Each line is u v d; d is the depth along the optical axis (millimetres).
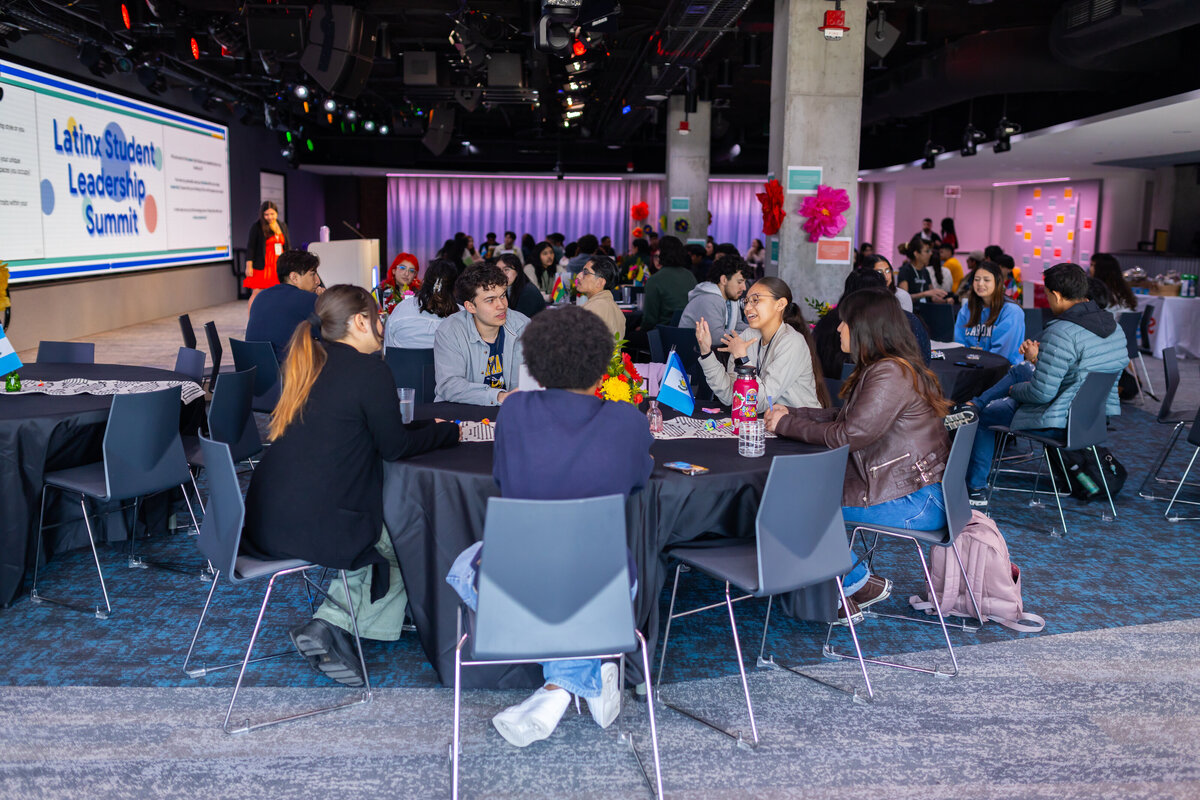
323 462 2738
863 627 3492
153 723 2709
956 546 3523
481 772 2484
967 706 2879
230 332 12203
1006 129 12961
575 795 2387
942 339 7422
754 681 3031
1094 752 2615
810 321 8188
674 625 3467
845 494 3223
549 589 2176
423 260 23281
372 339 2963
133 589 3734
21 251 9719
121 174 12211
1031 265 21109
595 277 5836
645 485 2674
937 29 11828
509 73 12086
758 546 2512
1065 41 9508
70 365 4730
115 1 8492
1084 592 3863
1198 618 3590
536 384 2592
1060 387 4816
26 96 9766
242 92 15180
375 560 2844
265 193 18766
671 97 15164
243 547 2811
